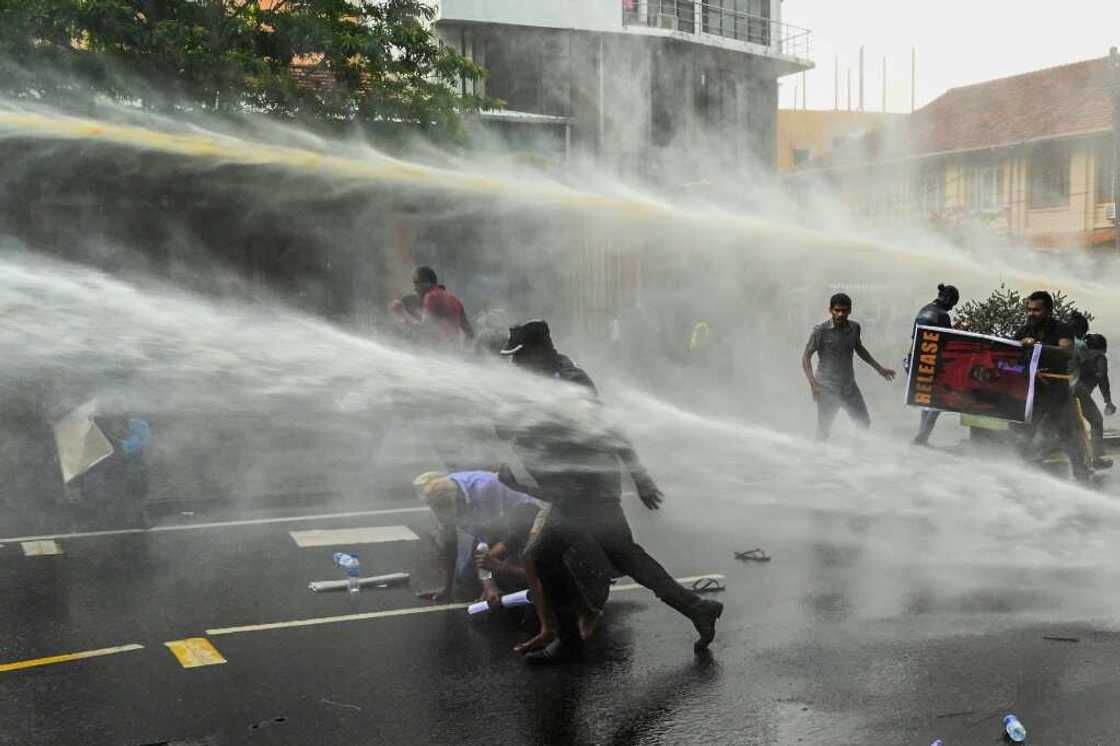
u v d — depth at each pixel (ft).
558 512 16.10
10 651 16.44
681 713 13.94
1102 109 79.05
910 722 13.50
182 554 22.85
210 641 16.98
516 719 13.83
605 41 71.10
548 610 16.10
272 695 14.65
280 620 18.15
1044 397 28.96
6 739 13.11
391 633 17.47
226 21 40.47
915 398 28.37
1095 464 34.19
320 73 44.65
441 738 13.23
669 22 74.33
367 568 21.68
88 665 15.83
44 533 24.84
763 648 16.48
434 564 21.99
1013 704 14.02
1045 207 80.07
